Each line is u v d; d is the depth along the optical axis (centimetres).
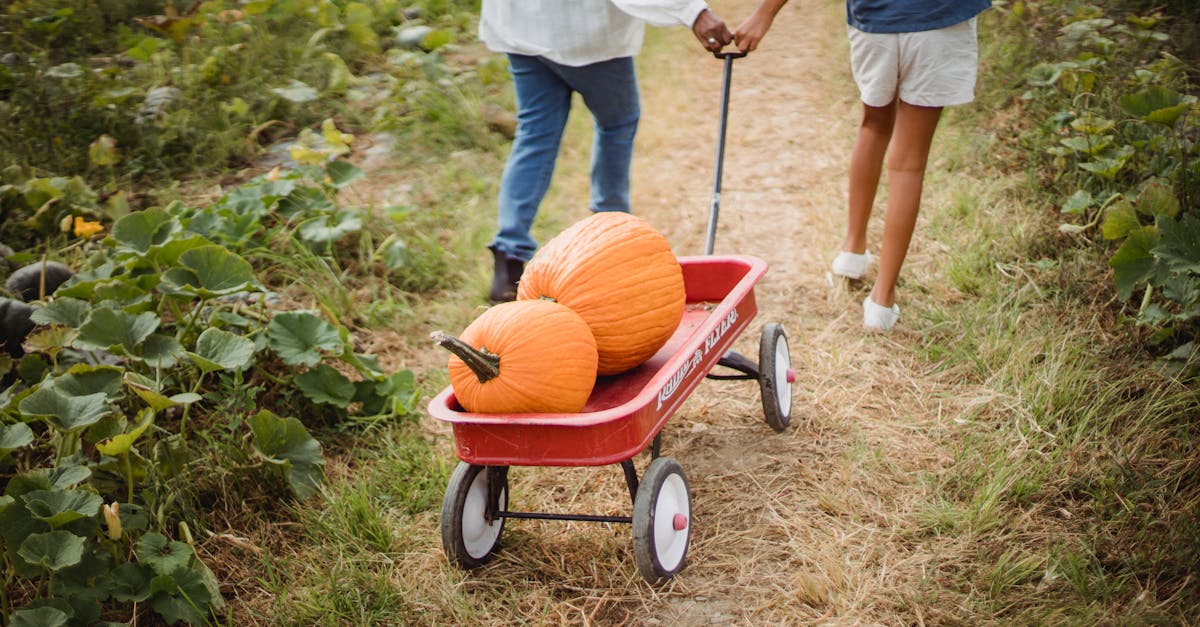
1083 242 442
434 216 488
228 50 586
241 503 354
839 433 379
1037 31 587
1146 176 445
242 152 523
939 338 417
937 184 497
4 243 455
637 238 336
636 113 436
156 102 536
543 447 312
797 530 345
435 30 650
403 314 437
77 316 362
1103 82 506
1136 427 361
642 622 322
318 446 365
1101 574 320
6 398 353
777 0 393
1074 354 392
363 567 336
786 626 318
